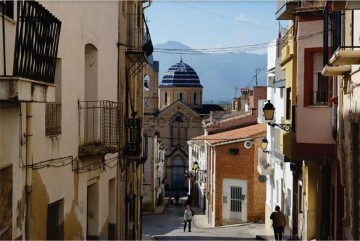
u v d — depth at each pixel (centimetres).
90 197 1736
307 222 2422
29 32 959
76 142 1480
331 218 2045
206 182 5631
